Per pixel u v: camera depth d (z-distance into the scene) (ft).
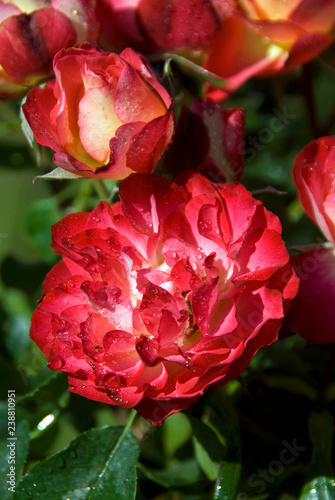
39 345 1.11
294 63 1.15
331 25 1.14
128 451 1.20
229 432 1.19
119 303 1.07
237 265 1.07
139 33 1.16
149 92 1.07
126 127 1.05
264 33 1.13
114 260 1.10
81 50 1.09
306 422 1.26
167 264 1.09
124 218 1.10
